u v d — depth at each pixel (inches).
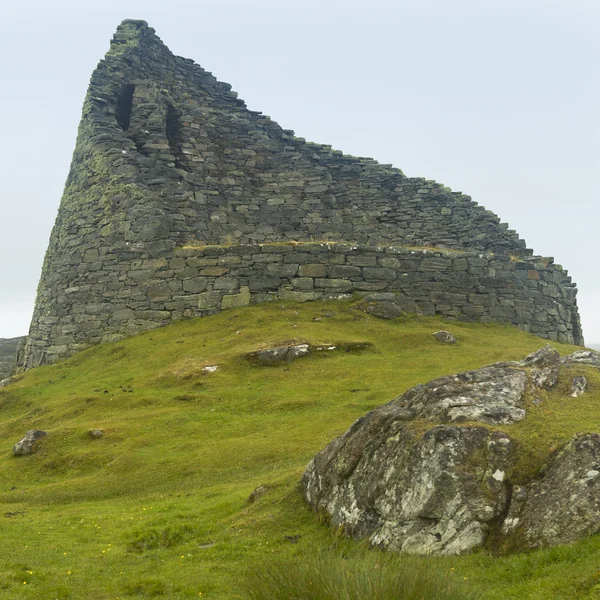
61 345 1499.8
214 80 1889.8
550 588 354.0
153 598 429.7
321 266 1408.7
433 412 489.4
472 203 1737.2
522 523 407.5
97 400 1024.2
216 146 1798.7
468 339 1274.6
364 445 501.7
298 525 509.4
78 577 471.5
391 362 1114.1
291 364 1106.1
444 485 430.0
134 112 1705.2
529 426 460.4
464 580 379.6
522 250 1659.7
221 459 763.4
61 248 1605.6
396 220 1772.9
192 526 553.9
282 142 1844.2
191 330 1321.4
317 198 1797.5
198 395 994.7
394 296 1402.6
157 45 1846.7
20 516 652.7
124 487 730.2
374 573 354.0
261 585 370.6
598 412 474.9
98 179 1576.0
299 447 767.7
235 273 1397.6
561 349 1272.1
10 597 426.9
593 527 388.5
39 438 887.7
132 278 1441.9
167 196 1567.4
